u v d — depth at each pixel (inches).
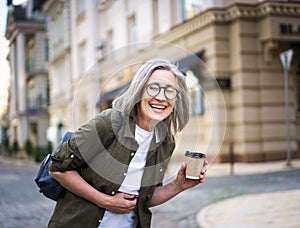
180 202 286.2
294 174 407.8
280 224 207.8
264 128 555.5
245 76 553.6
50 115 1225.4
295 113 572.4
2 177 588.4
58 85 1171.3
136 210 80.7
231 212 243.8
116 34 839.1
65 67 1105.4
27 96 1115.9
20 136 1224.8
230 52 568.7
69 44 1076.5
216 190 330.3
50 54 1238.9
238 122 558.9
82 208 77.9
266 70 557.6
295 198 277.4
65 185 77.0
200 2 605.0
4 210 293.7
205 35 578.6
